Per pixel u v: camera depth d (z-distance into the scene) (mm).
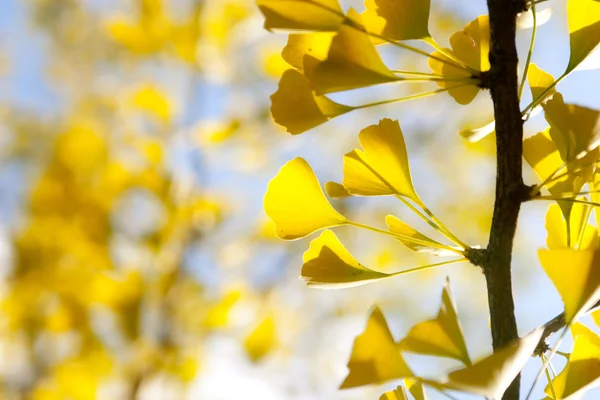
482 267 959
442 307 942
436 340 936
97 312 2271
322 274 988
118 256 2369
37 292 2219
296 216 999
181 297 2309
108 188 2367
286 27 935
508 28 955
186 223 2404
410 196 986
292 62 965
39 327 2203
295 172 998
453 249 969
